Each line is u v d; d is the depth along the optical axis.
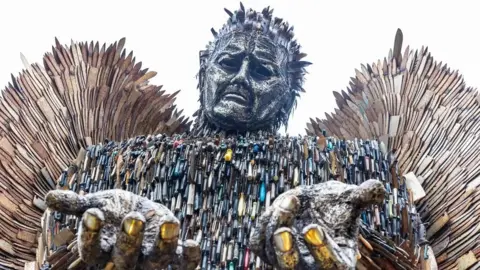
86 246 5.67
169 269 6.43
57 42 9.99
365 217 8.05
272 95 9.08
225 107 8.95
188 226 7.88
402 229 8.16
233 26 9.39
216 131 9.12
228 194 8.05
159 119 10.42
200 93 9.53
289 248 5.69
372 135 9.73
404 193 8.49
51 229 8.12
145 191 8.18
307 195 6.25
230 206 7.98
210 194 8.09
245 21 9.40
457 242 8.71
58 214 8.15
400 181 8.61
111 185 8.38
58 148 9.38
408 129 9.58
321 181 8.20
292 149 8.37
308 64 9.64
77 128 9.59
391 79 10.01
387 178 8.48
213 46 9.47
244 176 8.15
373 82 10.18
